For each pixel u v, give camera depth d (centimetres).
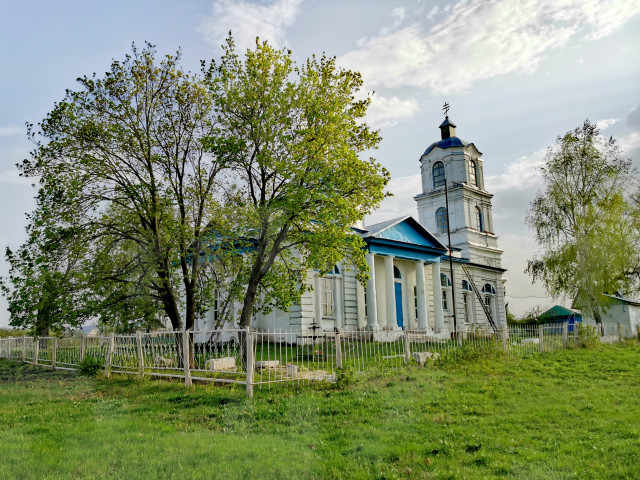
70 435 812
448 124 4356
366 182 1650
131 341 1509
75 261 1636
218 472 628
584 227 3027
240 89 1705
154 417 952
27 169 1623
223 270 1959
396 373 1391
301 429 861
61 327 1598
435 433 828
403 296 3322
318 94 1695
